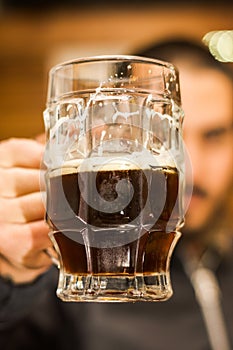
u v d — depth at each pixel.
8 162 0.50
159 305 0.99
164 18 1.55
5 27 1.57
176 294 1.00
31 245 0.50
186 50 0.92
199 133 0.91
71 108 0.42
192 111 0.90
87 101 0.41
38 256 0.52
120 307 0.99
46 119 0.44
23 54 1.57
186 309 1.00
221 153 0.92
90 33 1.56
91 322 0.98
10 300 0.55
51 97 0.44
